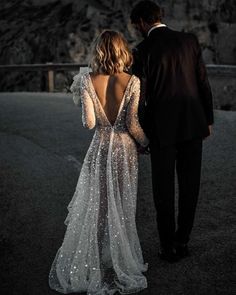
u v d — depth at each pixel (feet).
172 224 9.29
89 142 18.71
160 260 9.67
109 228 8.62
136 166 8.95
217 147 17.28
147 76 8.60
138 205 12.62
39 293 8.82
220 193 13.02
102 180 8.72
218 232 10.74
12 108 26.99
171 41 8.57
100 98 8.47
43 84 41.96
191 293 8.41
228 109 33.81
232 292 8.36
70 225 9.03
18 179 14.62
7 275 9.61
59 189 13.88
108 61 8.21
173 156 8.99
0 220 12.16
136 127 8.48
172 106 8.64
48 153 17.38
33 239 11.07
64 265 9.02
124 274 8.64
